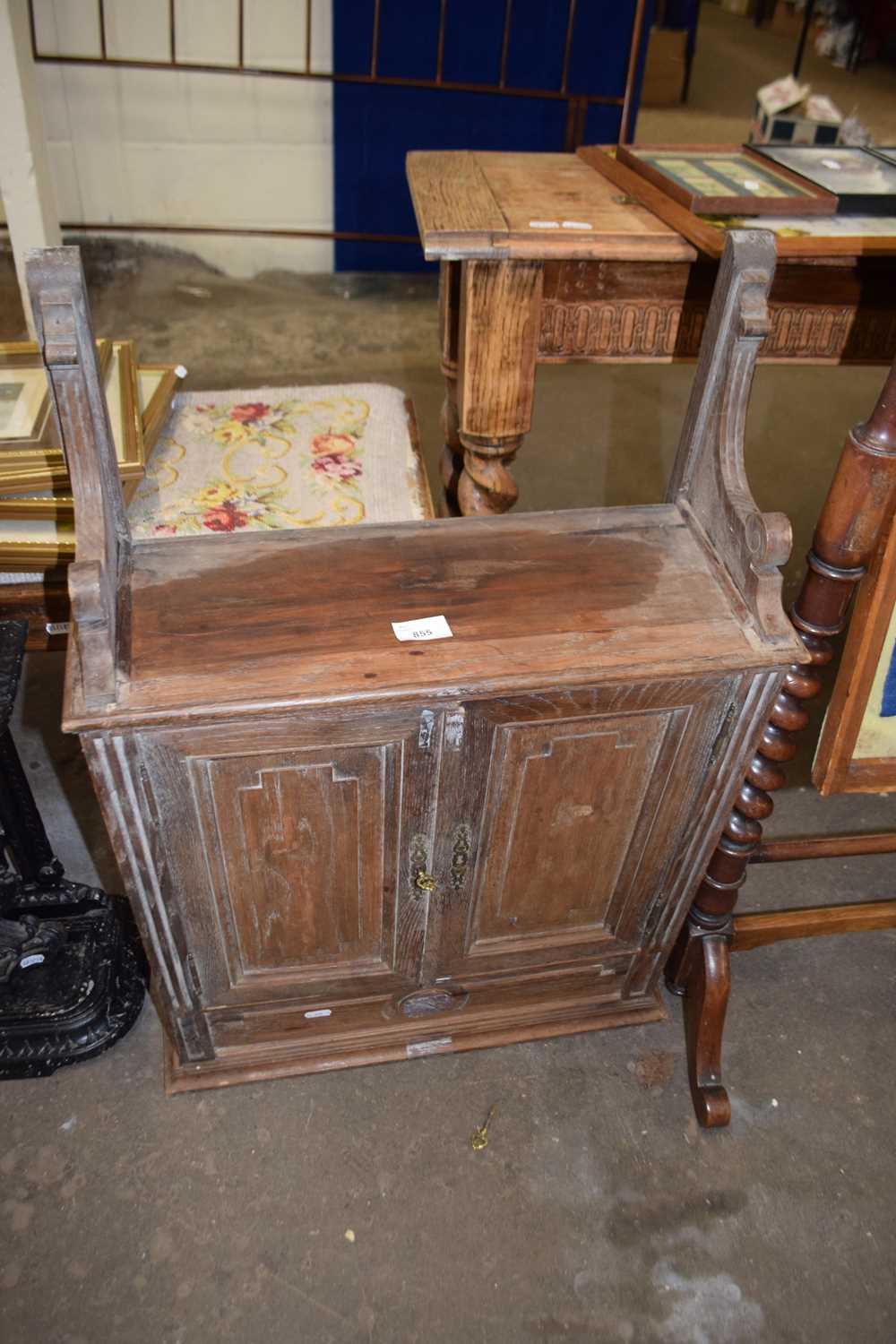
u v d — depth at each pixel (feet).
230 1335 4.51
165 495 6.02
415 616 3.93
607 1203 5.02
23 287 8.32
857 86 21.88
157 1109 5.24
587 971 5.31
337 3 11.39
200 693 3.56
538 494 9.86
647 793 4.42
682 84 20.79
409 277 13.84
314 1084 5.39
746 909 6.42
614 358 5.97
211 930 4.49
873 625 4.44
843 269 5.74
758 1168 5.19
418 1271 4.74
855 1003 5.97
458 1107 5.34
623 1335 4.58
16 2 7.19
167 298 12.92
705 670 3.84
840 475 4.05
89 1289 4.61
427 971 5.03
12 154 7.66
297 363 11.82
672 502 4.62
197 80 11.87
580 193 6.20
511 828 4.42
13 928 5.23
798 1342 4.60
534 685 3.73
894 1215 5.05
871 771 4.94
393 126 12.43
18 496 5.11
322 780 4.00
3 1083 5.31
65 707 3.51
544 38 11.85
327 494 6.15
